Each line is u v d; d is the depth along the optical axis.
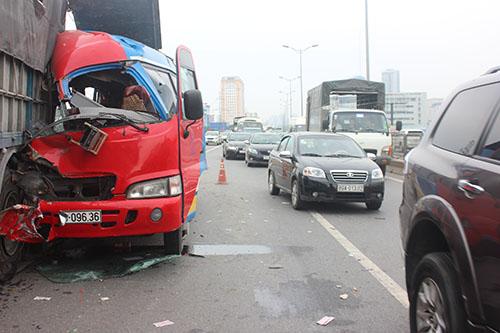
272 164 13.10
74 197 5.67
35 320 4.57
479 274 2.95
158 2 8.32
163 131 5.82
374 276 5.98
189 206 6.45
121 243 6.91
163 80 6.67
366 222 9.40
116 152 5.61
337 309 4.89
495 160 3.11
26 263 6.29
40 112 6.44
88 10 8.16
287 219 9.66
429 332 3.53
